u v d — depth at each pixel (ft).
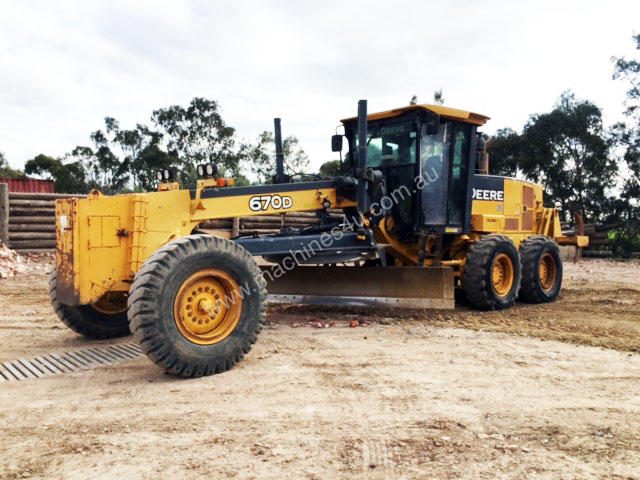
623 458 9.32
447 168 24.30
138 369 15.14
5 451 9.78
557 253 28.60
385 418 11.16
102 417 11.41
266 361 15.64
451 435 10.28
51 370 15.10
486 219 25.84
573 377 14.06
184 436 10.34
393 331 19.67
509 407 11.81
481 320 21.99
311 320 21.77
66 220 15.56
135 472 8.90
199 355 14.07
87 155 121.80
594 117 91.66
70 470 9.01
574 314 23.65
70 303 15.52
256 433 10.44
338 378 13.96
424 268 21.56
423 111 22.85
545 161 93.45
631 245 71.31
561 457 9.37
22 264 41.32
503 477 8.66
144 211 15.99
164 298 13.64
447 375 14.19
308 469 8.95
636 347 17.30
